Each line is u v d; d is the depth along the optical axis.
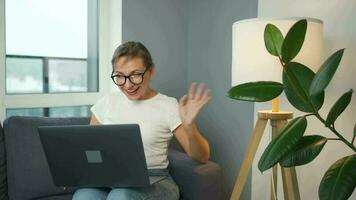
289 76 1.24
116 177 1.37
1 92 2.10
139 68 1.57
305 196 1.91
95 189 1.45
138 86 1.59
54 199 1.81
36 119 1.93
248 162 1.59
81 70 2.46
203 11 2.59
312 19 1.44
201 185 1.69
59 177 1.45
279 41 1.35
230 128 2.42
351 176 1.05
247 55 1.50
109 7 2.49
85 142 1.30
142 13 2.46
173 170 1.84
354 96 1.68
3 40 2.10
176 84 2.68
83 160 1.35
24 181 1.79
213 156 2.58
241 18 2.28
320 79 1.12
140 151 1.27
